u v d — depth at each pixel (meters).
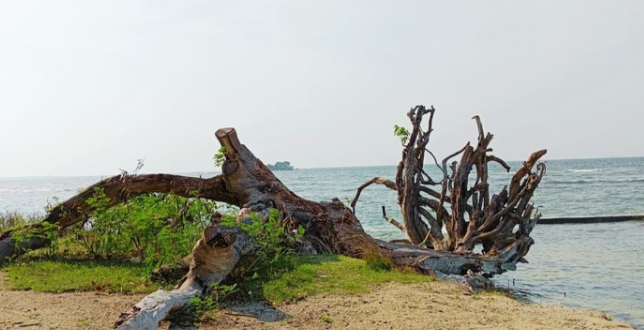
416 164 16.23
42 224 11.45
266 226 9.60
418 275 10.59
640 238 21.25
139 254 11.22
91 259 11.17
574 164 161.25
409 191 15.98
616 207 36.94
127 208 11.29
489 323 7.28
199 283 7.78
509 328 7.05
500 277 13.83
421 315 7.45
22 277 9.30
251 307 7.61
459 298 8.89
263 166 13.28
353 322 7.04
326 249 12.48
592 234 22.80
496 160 16.14
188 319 6.93
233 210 10.91
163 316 6.47
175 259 9.20
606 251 18.17
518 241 14.15
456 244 14.69
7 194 86.50
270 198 12.59
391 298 8.34
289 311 7.45
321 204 13.05
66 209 12.02
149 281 8.91
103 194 11.56
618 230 24.00
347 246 12.38
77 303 7.65
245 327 6.76
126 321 6.00
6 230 11.69
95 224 11.36
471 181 63.94
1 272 10.14
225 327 6.75
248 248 8.87
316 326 6.84
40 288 8.45
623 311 10.09
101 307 7.44
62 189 115.38
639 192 49.22
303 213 12.71
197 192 11.75
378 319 7.19
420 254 12.43
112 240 11.10
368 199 47.12
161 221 10.48
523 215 14.76
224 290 7.69
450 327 6.96
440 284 9.90
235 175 12.79
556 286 12.56
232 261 8.20
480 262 12.88
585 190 53.66
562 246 19.55
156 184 12.81
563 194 49.66
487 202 15.56
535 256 17.41
